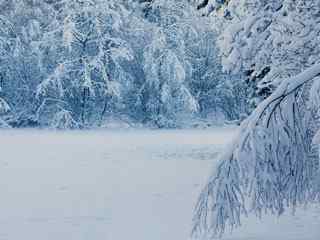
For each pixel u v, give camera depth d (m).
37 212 9.07
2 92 42.09
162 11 44.44
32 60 42.44
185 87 42.50
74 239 7.21
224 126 44.81
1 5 42.69
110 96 43.00
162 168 15.43
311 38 8.50
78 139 28.44
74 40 40.16
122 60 42.22
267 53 9.29
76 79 41.53
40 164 16.30
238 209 5.94
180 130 40.03
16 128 40.59
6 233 7.58
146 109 44.28
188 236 7.41
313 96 5.83
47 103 42.81
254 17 9.13
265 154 5.82
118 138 29.45
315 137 5.64
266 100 5.91
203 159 18.02
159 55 42.78
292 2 8.86
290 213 9.07
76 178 13.24
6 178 13.17
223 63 9.68
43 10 44.19
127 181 12.73
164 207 9.53
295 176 6.04
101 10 41.44
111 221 8.34
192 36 45.09
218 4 11.84
